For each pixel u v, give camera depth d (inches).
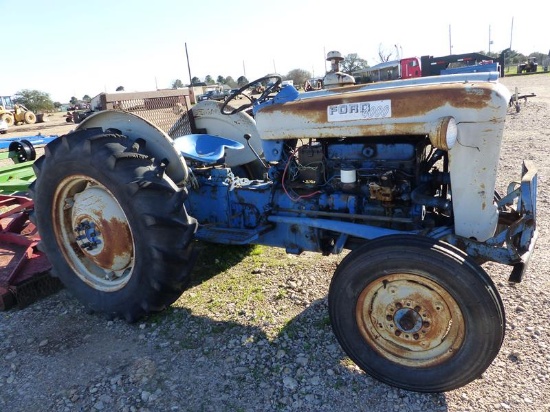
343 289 94.3
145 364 106.3
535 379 92.9
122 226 119.0
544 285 128.8
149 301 117.0
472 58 681.6
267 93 119.5
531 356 99.8
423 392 91.5
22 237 164.4
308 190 122.7
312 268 151.1
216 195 138.1
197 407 92.2
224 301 133.5
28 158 356.8
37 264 151.6
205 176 141.6
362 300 94.5
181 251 113.0
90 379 103.0
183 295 139.1
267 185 131.6
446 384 89.2
